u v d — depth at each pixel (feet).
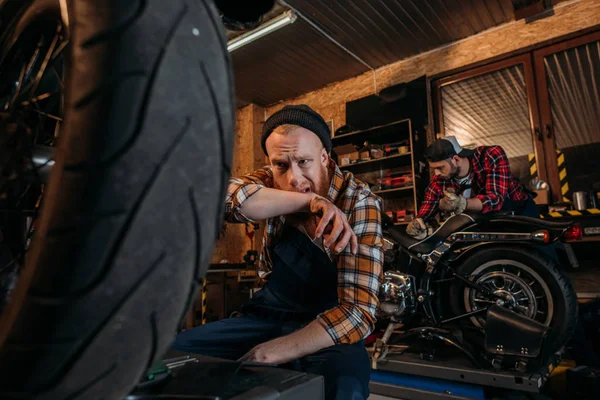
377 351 6.93
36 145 1.28
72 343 0.79
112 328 0.84
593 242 10.73
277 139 3.21
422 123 14.53
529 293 6.77
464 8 12.90
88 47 0.80
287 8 12.79
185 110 0.90
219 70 1.01
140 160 0.81
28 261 0.82
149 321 0.92
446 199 8.01
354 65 16.39
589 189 11.74
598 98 11.96
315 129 3.27
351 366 2.70
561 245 7.63
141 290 0.86
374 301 3.07
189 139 0.91
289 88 18.40
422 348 7.43
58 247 0.75
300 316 3.46
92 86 0.78
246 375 1.58
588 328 7.16
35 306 0.76
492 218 7.23
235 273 14.51
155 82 0.83
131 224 0.81
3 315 0.87
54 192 0.78
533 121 12.85
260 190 3.05
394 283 7.09
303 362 2.80
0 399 0.80
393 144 14.93
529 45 13.09
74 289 0.76
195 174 0.94
